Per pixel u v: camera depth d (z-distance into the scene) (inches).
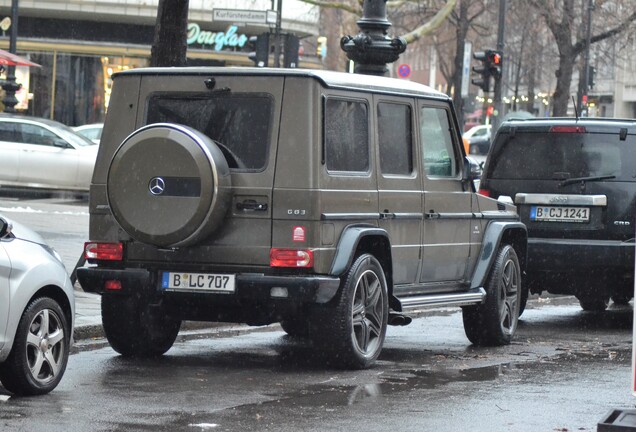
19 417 532.1
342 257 677.9
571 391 636.7
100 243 700.7
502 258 831.7
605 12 3142.2
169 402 577.0
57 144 1883.6
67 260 1126.4
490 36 3892.7
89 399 581.3
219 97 687.7
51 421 524.7
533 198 951.0
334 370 695.7
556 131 948.0
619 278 946.7
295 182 666.8
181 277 681.6
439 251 779.4
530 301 1163.3
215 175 660.7
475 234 821.2
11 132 1882.4
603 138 936.9
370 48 1042.1
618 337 897.5
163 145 663.8
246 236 672.4
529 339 876.0
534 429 534.0
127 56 3088.1
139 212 669.9
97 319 819.4
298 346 803.4
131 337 717.3
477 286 811.4
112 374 661.3
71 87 3065.9
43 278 587.5
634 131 930.7
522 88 5595.5
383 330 717.3
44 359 593.6
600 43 3577.8
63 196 1913.1
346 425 529.7
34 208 1716.3
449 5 1948.8
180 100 697.0
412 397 605.6
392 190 732.0
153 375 661.9
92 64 3073.3
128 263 695.7
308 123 668.7
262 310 687.1
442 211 783.1
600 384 661.9
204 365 706.8
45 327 592.1
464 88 2893.7
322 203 668.7
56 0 2920.8
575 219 938.7
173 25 917.2
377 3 1048.2
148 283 684.1
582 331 932.0
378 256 724.7
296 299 660.7
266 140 674.2
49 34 3038.9
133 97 708.0
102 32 3068.4
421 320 983.6
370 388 631.8
